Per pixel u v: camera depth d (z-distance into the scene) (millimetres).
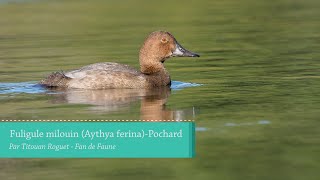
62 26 29859
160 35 18797
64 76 18219
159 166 12578
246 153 12820
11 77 19547
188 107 15891
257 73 19609
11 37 27391
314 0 36719
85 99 16844
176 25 29562
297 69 20000
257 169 12039
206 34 27031
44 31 28641
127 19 31672
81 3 36844
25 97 17109
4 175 12156
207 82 18672
